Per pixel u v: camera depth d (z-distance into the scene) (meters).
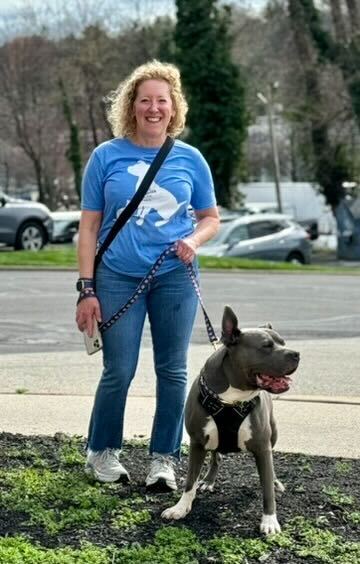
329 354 11.12
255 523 5.34
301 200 52.44
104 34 55.53
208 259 25.12
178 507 5.40
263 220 28.94
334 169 40.12
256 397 5.23
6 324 13.52
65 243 35.94
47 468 6.22
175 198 5.80
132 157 5.84
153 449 5.98
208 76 39.78
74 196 65.62
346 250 34.88
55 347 11.64
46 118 57.59
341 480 6.10
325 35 39.41
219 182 40.81
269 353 5.00
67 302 16.16
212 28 39.72
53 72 56.47
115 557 4.80
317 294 18.44
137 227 5.78
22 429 7.36
